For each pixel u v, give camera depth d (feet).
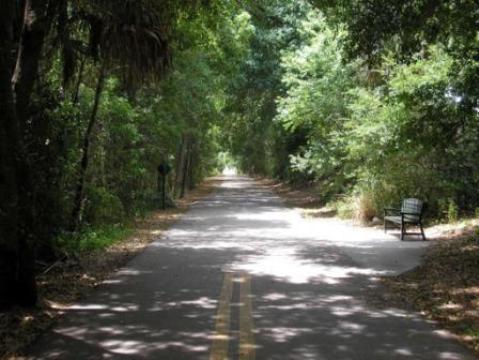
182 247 40.86
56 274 30.30
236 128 159.02
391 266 32.58
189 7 39.68
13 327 20.17
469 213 51.90
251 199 102.17
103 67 36.32
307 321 20.97
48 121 28.71
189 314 21.98
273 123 110.52
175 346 18.01
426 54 46.29
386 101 43.24
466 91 34.24
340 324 20.57
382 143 49.78
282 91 100.78
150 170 74.59
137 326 20.33
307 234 49.01
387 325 20.45
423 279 28.58
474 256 33.06
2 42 21.44
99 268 32.30
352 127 58.03
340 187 71.77
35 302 23.08
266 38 96.58
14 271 22.35
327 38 63.82
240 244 42.47
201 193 123.34
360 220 57.21
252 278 29.25
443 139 37.52
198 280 28.73
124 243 43.09
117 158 54.90
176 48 51.37
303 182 121.90
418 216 44.34
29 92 25.34
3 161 21.36
